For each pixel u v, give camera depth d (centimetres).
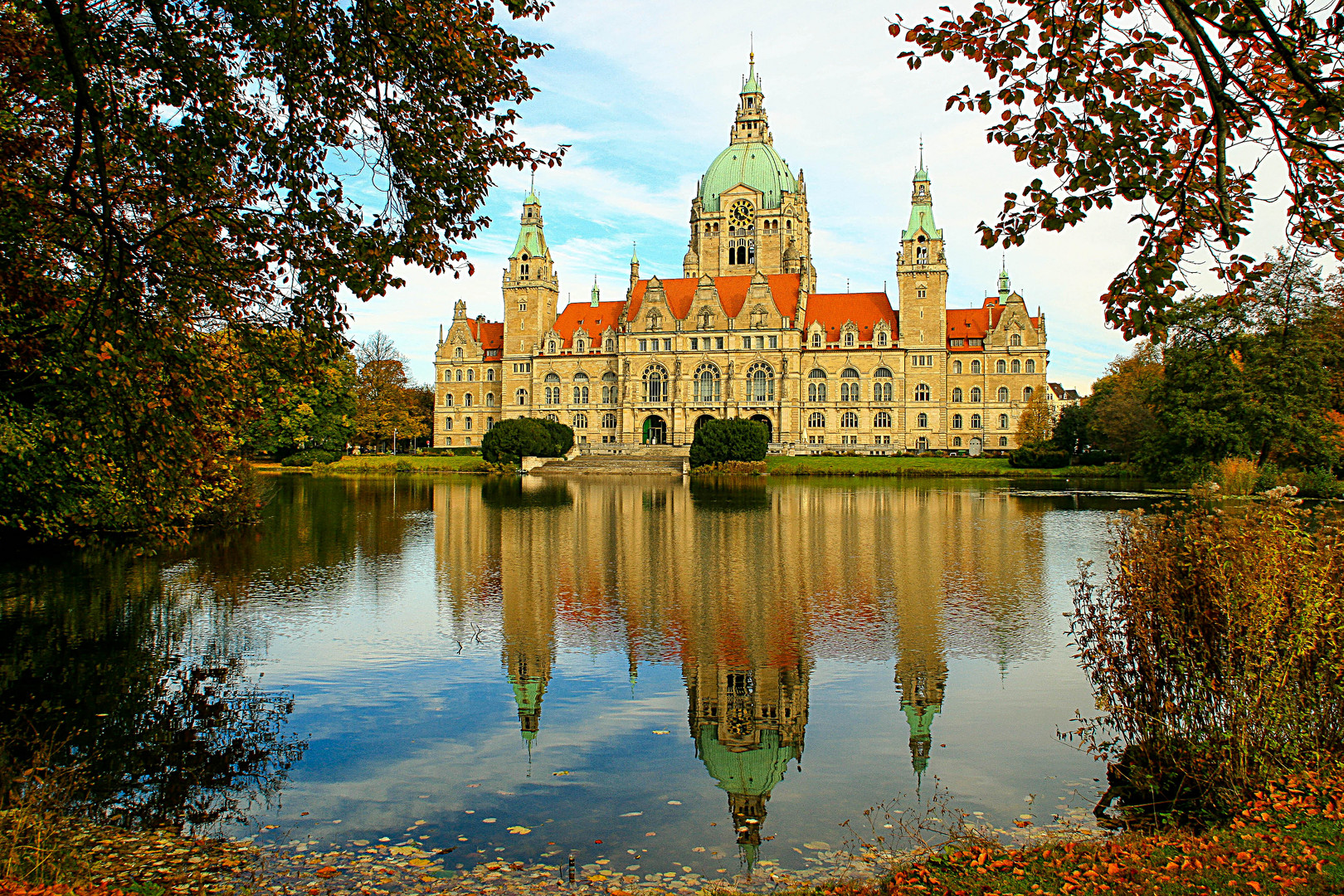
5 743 1777
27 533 3869
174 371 1783
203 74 1545
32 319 1919
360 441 15738
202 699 2080
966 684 2184
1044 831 1382
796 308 15162
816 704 2048
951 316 15188
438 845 1367
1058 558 4031
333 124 1628
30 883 1091
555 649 2512
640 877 1256
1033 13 1230
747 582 3478
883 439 14762
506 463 12269
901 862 1277
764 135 17538
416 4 1569
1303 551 1450
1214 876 1055
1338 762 1388
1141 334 1311
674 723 1934
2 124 1689
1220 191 1162
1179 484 6950
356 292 1609
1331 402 7025
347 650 2505
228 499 4947
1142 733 1611
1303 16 1135
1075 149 1268
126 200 1695
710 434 12069
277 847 1354
